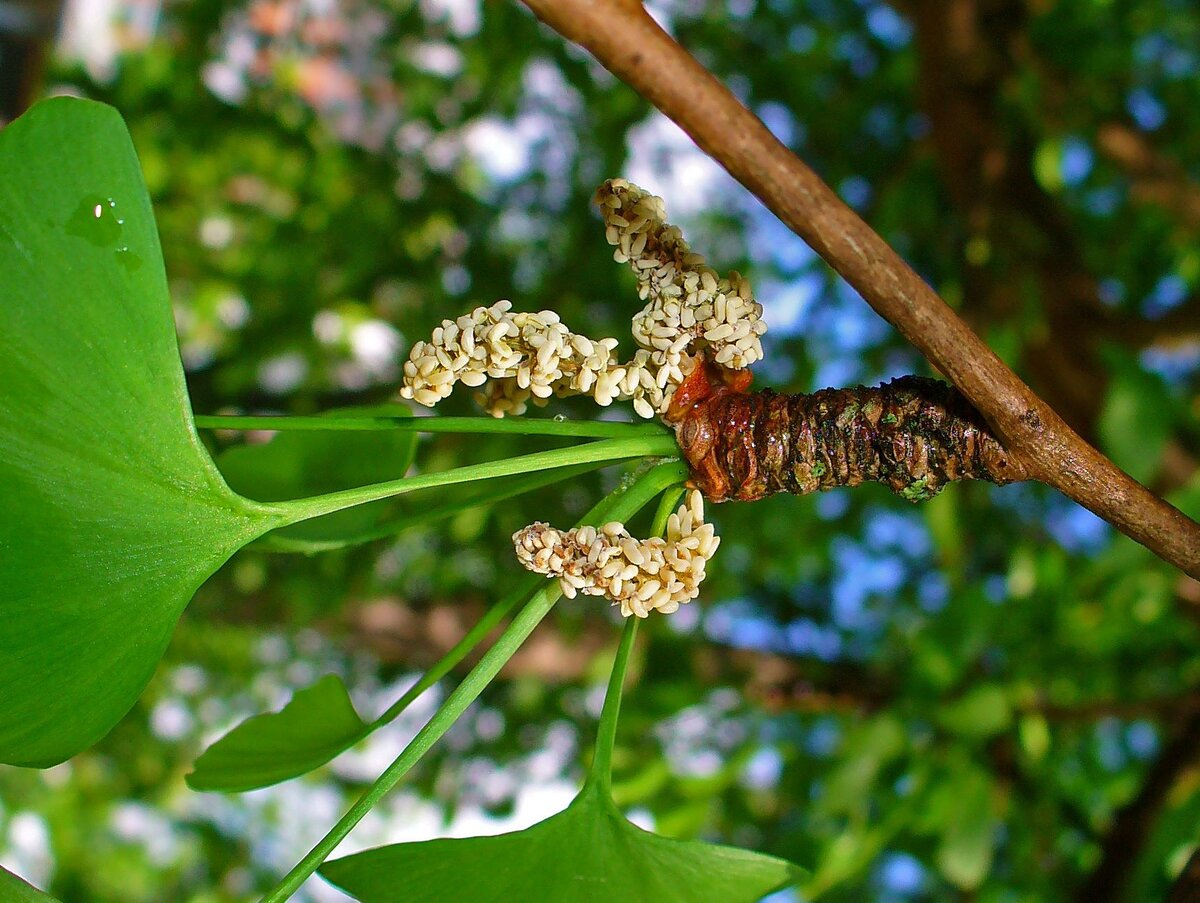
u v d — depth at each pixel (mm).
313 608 341
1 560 91
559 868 104
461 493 310
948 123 290
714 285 109
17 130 85
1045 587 263
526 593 123
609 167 328
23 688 94
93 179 86
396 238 323
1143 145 309
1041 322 281
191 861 437
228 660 435
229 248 352
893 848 239
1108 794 272
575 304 320
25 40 333
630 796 237
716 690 282
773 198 78
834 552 357
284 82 336
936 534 264
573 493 321
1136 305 326
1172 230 320
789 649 351
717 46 339
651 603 106
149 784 422
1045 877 240
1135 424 188
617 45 71
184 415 94
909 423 105
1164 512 97
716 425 109
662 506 112
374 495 103
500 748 352
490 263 323
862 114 342
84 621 96
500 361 106
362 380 334
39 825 421
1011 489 308
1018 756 240
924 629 233
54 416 91
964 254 295
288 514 100
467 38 332
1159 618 263
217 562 100
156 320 91
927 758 221
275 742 135
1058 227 291
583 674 351
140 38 394
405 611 377
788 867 110
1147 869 204
